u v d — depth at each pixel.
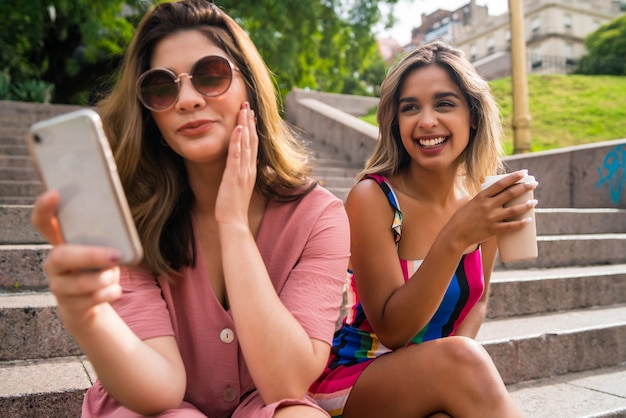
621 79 15.62
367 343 1.88
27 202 4.51
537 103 13.28
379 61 31.83
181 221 1.50
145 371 1.20
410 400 1.60
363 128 8.45
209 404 1.48
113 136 1.50
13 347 2.27
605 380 2.71
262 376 1.30
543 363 2.75
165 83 1.38
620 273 3.85
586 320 3.20
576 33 36.03
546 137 10.76
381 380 1.65
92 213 0.95
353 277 1.97
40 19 13.50
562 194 6.48
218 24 1.50
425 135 1.87
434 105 1.88
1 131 7.62
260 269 1.34
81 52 18.36
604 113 11.95
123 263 0.96
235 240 1.35
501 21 34.56
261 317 1.30
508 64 23.91
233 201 1.37
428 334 1.93
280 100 1.78
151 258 1.41
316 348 1.37
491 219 1.54
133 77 1.45
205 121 1.40
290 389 1.31
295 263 1.51
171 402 1.27
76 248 0.92
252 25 12.98
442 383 1.54
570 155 6.39
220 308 1.44
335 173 7.43
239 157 1.37
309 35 13.55
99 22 12.48
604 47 21.67
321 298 1.44
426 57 1.89
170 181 1.50
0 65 13.56
